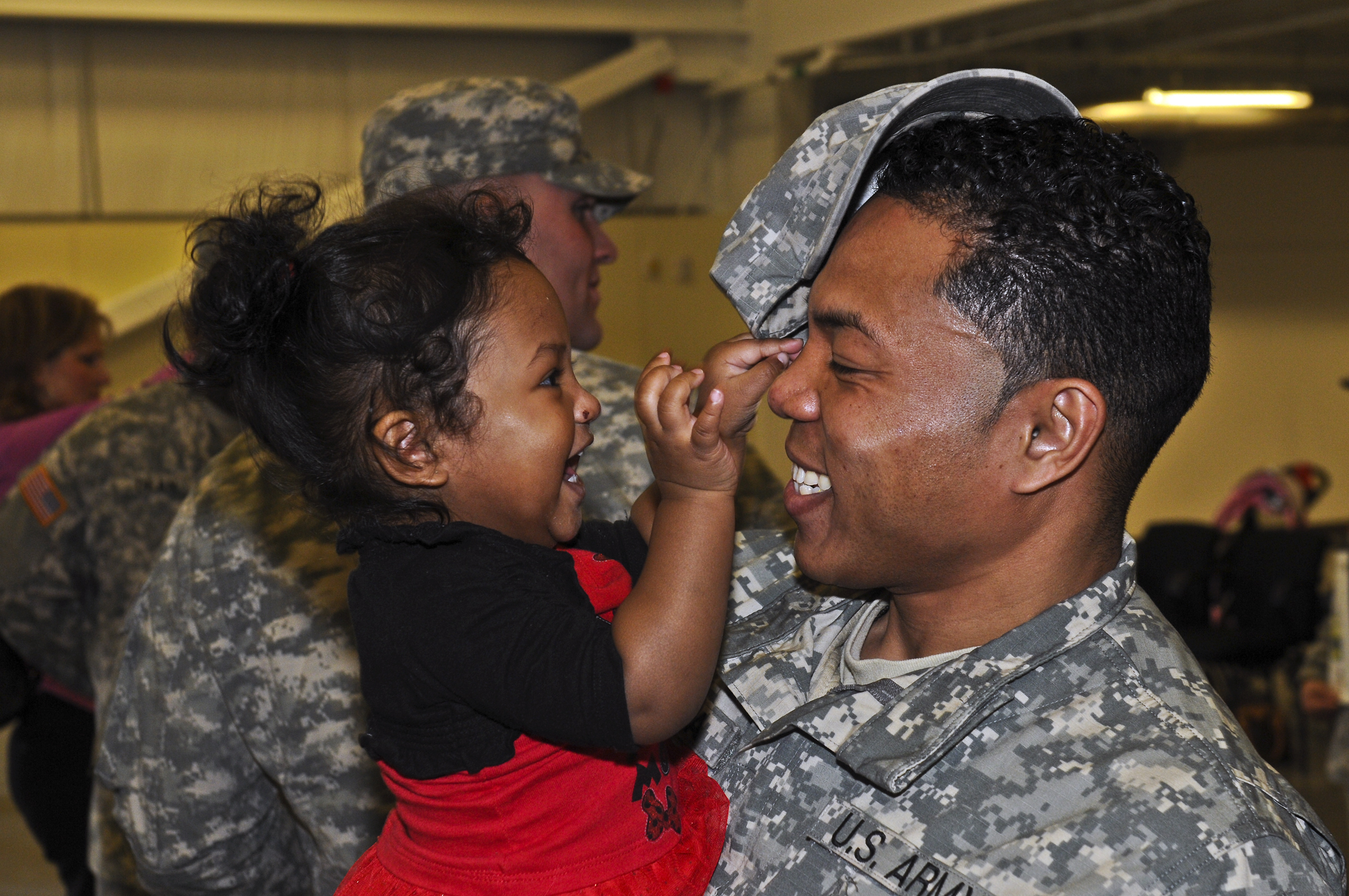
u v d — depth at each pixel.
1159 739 0.90
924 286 0.95
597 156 8.53
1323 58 8.75
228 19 7.34
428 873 1.04
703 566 0.94
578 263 1.96
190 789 1.70
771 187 1.12
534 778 1.00
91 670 2.68
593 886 1.00
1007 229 0.93
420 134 1.87
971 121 1.01
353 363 1.01
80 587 2.67
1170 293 0.95
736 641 1.18
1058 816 0.89
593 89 7.95
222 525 1.65
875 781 0.95
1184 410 1.01
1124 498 1.01
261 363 1.06
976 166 0.96
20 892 4.21
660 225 8.59
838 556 1.03
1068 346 0.94
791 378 1.04
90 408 3.32
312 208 1.12
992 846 0.90
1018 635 0.98
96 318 3.68
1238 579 6.02
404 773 1.03
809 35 7.86
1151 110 9.47
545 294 1.07
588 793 1.01
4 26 7.25
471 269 1.03
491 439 1.03
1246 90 8.65
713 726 1.16
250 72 7.69
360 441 1.04
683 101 8.70
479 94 1.89
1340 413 11.36
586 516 1.57
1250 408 11.12
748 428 0.97
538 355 1.04
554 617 0.96
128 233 7.54
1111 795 0.88
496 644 0.96
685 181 8.80
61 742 2.90
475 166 1.86
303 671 1.61
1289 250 11.10
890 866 0.93
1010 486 0.96
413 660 0.99
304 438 1.06
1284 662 5.83
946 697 0.97
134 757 1.74
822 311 1.01
